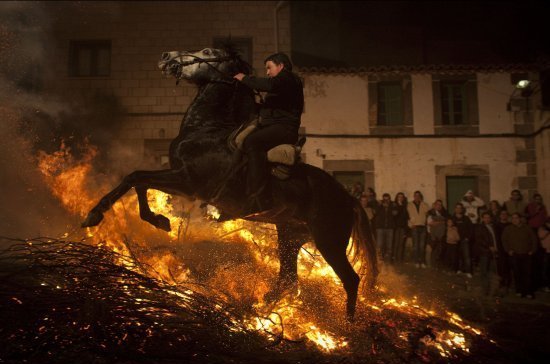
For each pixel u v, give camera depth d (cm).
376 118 1705
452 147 1706
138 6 1733
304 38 1916
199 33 1731
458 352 567
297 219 592
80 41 1720
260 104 601
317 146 1694
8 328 454
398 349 552
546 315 802
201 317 531
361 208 630
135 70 1711
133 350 464
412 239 1356
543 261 1105
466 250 1234
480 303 887
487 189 1695
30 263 559
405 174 1697
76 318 477
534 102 1706
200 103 578
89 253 559
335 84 1711
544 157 1659
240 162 546
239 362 484
